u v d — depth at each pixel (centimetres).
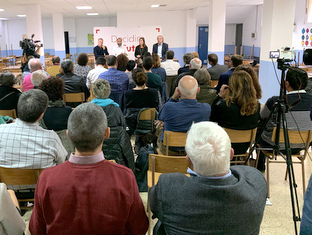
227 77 406
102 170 113
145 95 344
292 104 245
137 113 345
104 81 264
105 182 112
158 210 117
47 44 1844
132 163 267
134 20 1407
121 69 507
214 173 110
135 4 1073
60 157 192
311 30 902
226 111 248
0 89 346
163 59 927
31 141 182
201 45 1702
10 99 348
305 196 140
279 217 254
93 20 1784
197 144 112
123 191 113
